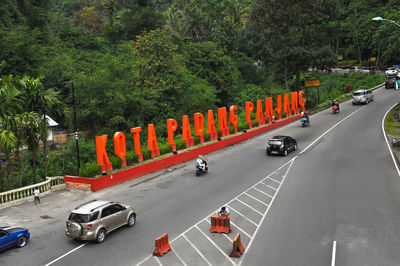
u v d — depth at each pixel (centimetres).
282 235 1600
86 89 4262
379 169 2534
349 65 11175
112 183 2552
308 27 7700
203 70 6512
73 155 3612
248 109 4550
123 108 4497
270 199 2106
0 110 2359
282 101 6888
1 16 4959
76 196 2333
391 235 1534
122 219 1728
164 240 1477
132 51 5306
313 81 6681
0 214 2011
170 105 5328
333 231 1609
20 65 4459
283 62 7225
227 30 9075
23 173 2994
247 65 8669
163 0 9356
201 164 2719
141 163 2945
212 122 3928
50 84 4612
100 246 1554
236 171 2802
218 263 1366
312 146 3512
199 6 10106
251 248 1488
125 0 8138
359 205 1905
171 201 2148
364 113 5044
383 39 9369
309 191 2203
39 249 1540
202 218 1847
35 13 5684
